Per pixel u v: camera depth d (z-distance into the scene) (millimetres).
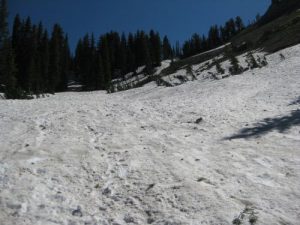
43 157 10867
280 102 18297
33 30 79438
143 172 9883
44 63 72562
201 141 12828
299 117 14695
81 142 12633
